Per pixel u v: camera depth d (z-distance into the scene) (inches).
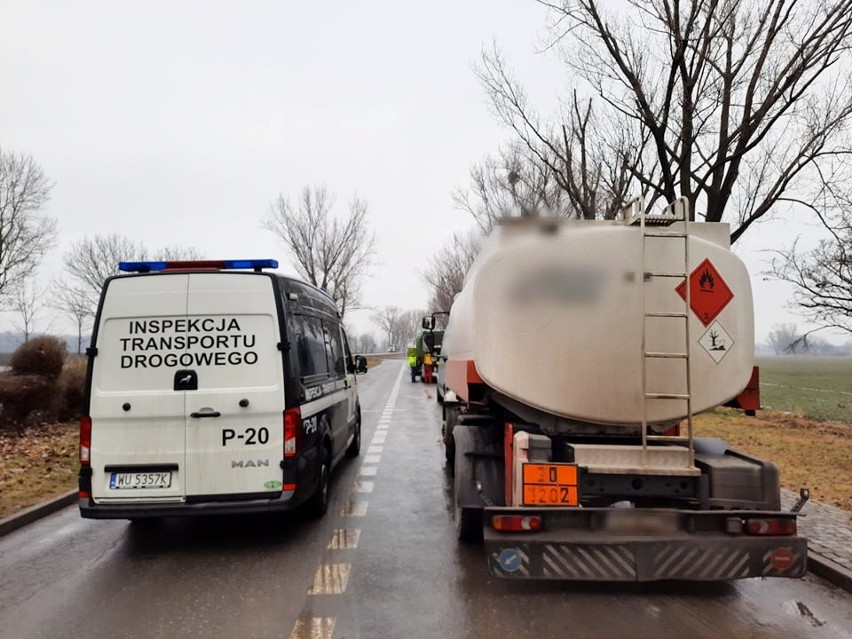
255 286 212.8
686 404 168.9
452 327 296.7
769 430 481.1
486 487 196.5
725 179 405.1
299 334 231.5
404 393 960.3
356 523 243.8
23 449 393.7
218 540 223.5
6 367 532.7
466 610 161.2
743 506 160.2
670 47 393.4
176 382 206.2
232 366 208.5
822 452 376.5
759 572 149.2
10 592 176.2
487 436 202.1
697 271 171.0
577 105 536.1
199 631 149.9
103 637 147.5
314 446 235.0
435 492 296.7
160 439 204.5
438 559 201.0
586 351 169.3
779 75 362.6
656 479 161.8
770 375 1705.2
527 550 149.3
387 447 433.4
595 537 150.3
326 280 1230.9
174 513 201.3
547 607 163.5
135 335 207.8
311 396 235.8
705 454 172.7
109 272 1386.6
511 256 172.6
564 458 172.4
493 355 171.3
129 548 215.9
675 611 161.3
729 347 171.3
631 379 168.6
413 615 158.1
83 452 203.3
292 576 186.7
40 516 256.5
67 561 202.8
